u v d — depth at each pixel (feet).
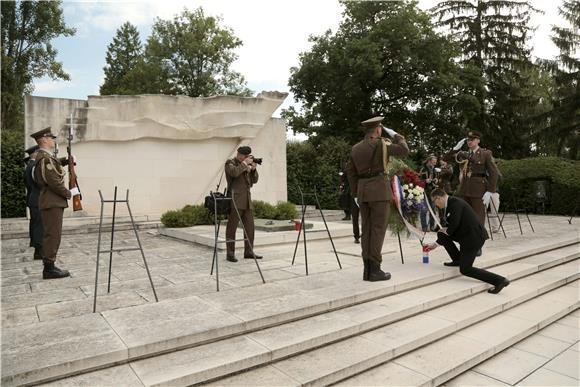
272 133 48.14
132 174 40.47
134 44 156.46
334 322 13.83
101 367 10.49
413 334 13.93
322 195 63.31
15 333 11.97
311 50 85.66
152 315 13.52
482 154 25.77
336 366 11.53
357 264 21.91
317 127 89.30
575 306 18.97
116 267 21.84
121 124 39.34
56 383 9.75
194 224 35.86
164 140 41.96
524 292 19.22
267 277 18.98
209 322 12.74
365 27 83.35
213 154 44.45
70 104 37.50
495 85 86.07
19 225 35.65
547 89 99.50
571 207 50.16
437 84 74.23
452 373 12.42
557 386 12.25
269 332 12.96
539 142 80.94
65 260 23.90
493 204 33.19
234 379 10.75
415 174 21.70
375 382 11.46
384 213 17.78
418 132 89.51
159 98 40.81
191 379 10.25
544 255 26.21
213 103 43.60
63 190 19.53
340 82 79.66
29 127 36.09
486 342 14.39
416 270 20.08
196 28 108.68
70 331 12.10
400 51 73.72
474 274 19.16
